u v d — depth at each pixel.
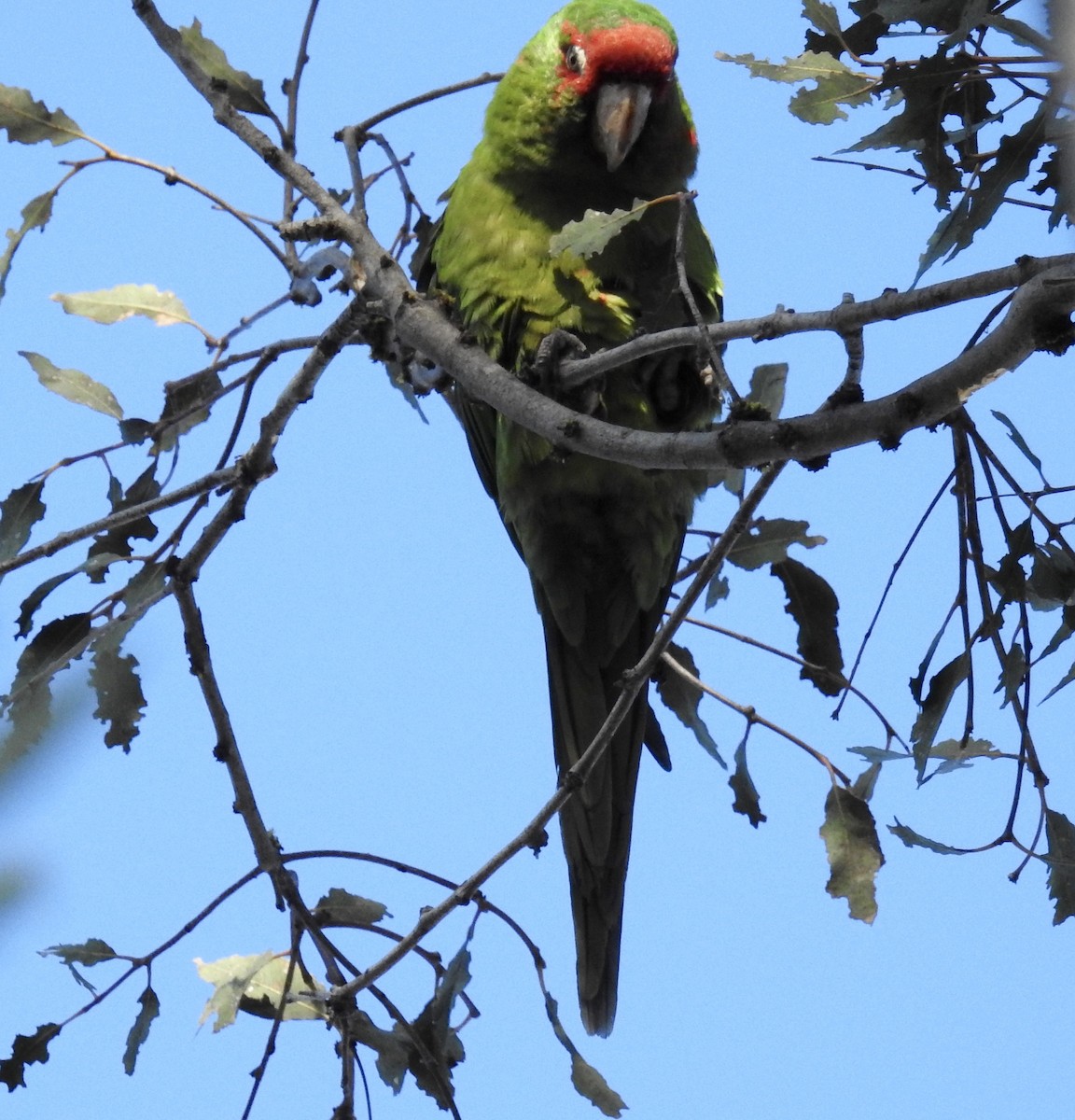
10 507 6.79
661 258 7.66
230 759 6.61
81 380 6.85
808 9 5.35
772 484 5.40
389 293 6.12
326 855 6.39
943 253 5.00
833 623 6.92
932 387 4.29
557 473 8.00
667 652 7.10
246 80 6.68
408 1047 6.24
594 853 7.97
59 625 6.48
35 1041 6.08
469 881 5.97
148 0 6.71
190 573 6.68
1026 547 5.43
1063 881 5.52
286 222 6.33
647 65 8.02
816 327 4.52
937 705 5.62
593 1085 6.31
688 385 7.54
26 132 6.55
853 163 5.26
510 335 7.85
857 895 6.47
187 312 6.91
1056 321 4.11
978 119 5.19
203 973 6.21
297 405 6.49
